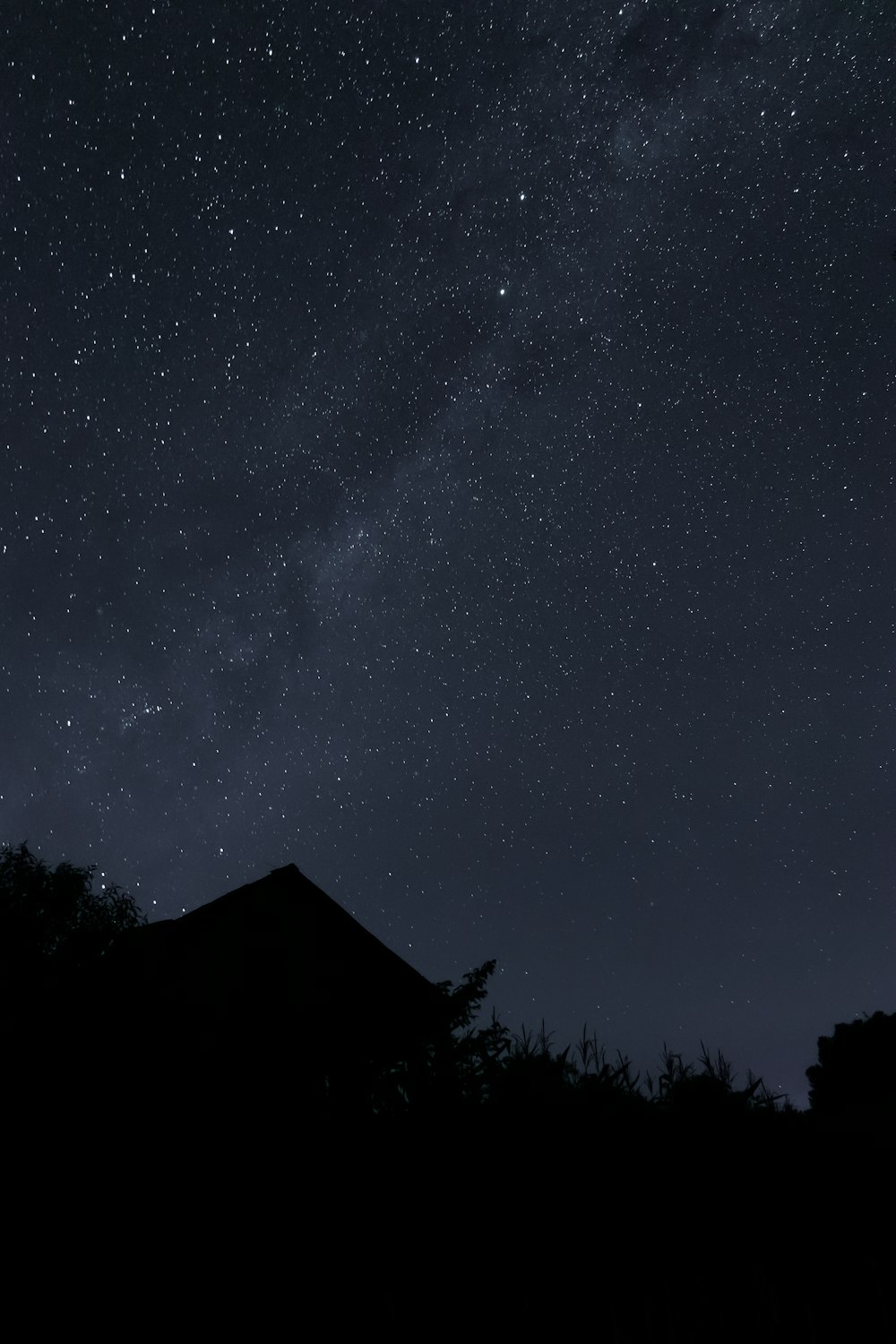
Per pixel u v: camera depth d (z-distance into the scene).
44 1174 2.69
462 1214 2.87
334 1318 2.51
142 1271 2.54
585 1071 3.51
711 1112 3.51
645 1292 2.78
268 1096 2.96
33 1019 3.10
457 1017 3.48
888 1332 2.90
